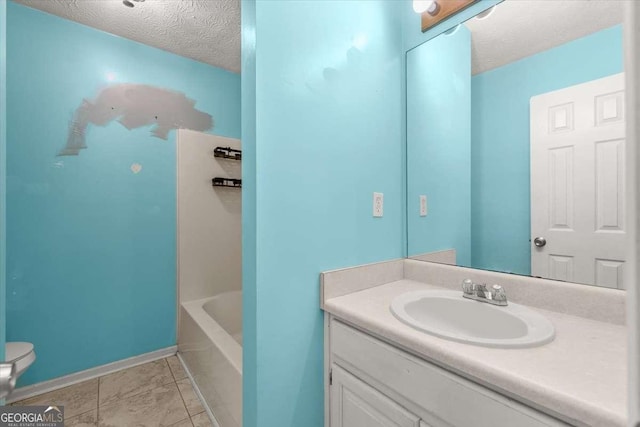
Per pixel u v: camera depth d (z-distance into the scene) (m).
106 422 1.47
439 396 0.73
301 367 1.07
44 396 1.69
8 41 1.66
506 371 0.61
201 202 2.36
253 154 0.95
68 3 1.72
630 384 0.24
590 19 0.98
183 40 2.11
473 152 1.27
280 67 1.00
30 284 1.72
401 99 1.47
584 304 0.92
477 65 1.25
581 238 0.99
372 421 0.91
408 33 1.46
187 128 2.32
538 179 1.10
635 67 0.24
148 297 2.13
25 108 1.70
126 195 2.05
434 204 1.38
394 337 0.83
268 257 0.97
